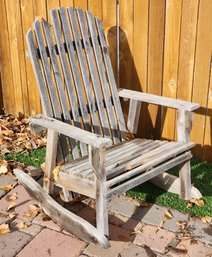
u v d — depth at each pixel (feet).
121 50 11.62
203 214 9.39
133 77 11.72
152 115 11.82
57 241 8.64
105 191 8.02
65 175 8.74
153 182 10.44
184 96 11.21
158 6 10.73
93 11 11.62
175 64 11.04
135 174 8.34
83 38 10.16
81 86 10.07
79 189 8.57
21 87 13.78
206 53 10.57
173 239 8.64
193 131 11.43
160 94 11.51
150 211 9.50
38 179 10.79
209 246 8.44
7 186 10.36
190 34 10.61
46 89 9.41
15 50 13.39
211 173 11.02
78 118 9.98
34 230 8.94
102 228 8.20
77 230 8.47
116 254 8.27
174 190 10.02
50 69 9.50
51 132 8.80
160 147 9.38
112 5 11.30
